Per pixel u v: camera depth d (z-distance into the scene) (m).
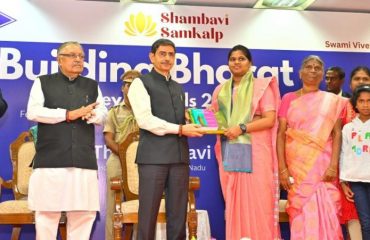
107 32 4.89
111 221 4.22
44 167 2.97
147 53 4.93
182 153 3.04
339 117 3.83
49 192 2.96
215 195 4.86
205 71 4.98
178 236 3.00
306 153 3.79
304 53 5.11
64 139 3.01
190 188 3.44
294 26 5.13
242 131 3.57
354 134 3.63
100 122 3.13
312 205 3.71
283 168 3.90
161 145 2.99
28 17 4.79
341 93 4.77
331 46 5.16
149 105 3.03
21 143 4.28
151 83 3.08
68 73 3.13
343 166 3.66
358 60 5.17
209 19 5.04
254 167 3.67
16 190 4.13
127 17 4.93
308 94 3.91
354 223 3.79
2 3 4.76
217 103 3.93
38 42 4.79
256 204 3.64
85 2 4.88
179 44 4.97
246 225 3.62
